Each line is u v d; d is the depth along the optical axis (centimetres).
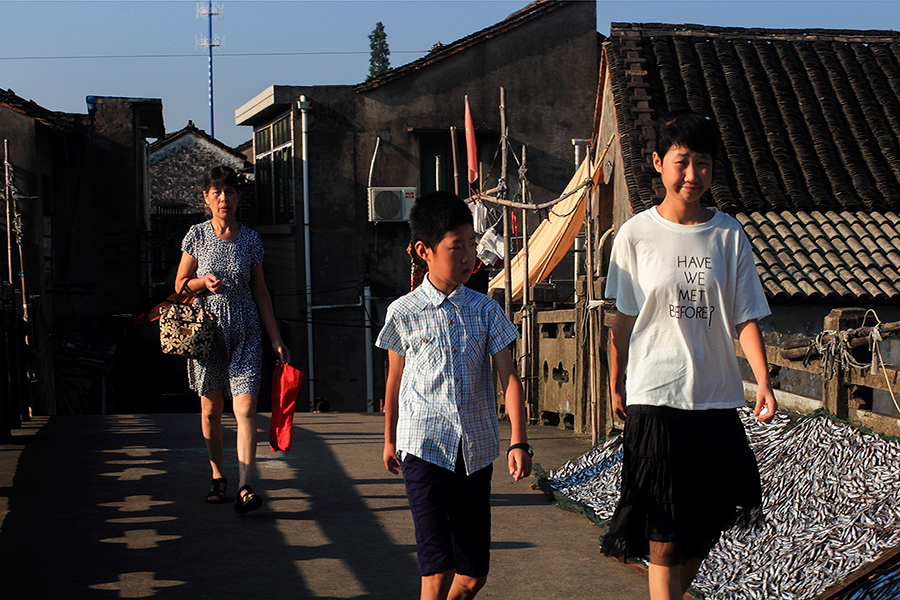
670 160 315
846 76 1457
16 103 1800
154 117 2242
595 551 457
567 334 973
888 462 400
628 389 323
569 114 2083
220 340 529
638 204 1116
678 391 311
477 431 306
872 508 378
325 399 1941
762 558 386
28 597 369
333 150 2006
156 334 2098
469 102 2044
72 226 2056
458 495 306
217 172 539
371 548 454
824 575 348
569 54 2088
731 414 318
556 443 834
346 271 2006
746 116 1334
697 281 314
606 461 584
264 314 546
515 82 2062
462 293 317
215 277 522
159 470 646
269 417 989
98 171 2078
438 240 307
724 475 315
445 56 2033
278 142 2108
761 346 316
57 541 456
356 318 1998
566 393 966
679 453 310
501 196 1633
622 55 1413
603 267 1355
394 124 2022
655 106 1297
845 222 1177
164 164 3506
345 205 2009
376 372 1998
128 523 495
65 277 2044
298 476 639
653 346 317
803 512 408
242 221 2261
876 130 1339
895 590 300
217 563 425
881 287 1067
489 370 317
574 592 393
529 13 2058
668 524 307
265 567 420
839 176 1250
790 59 1472
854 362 481
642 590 397
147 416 999
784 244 1134
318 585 395
